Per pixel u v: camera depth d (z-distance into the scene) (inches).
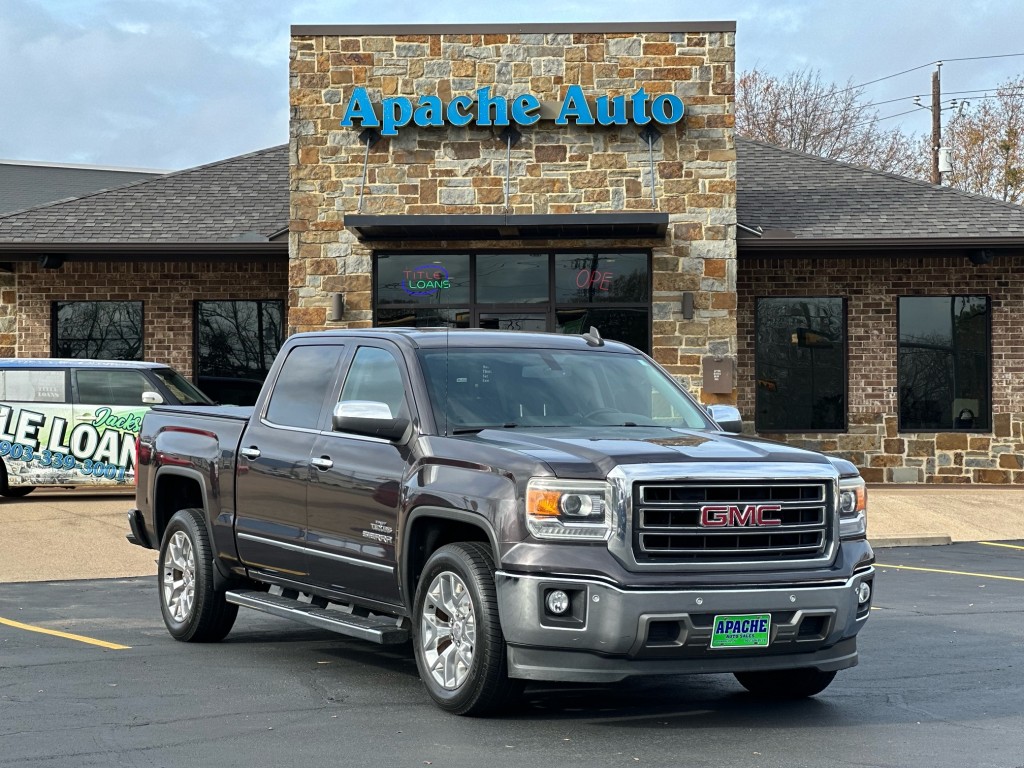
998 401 827.4
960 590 480.1
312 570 322.7
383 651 359.3
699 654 258.7
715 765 237.6
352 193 772.0
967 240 782.5
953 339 836.6
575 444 271.4
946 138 1953.7
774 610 260.7
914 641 372.2
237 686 308.3
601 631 253.0
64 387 706.2
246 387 865.5
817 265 834.2
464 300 780.6
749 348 832.9
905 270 832.3
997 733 263.4
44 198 1508.4
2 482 700.7
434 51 768.3
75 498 733.9
